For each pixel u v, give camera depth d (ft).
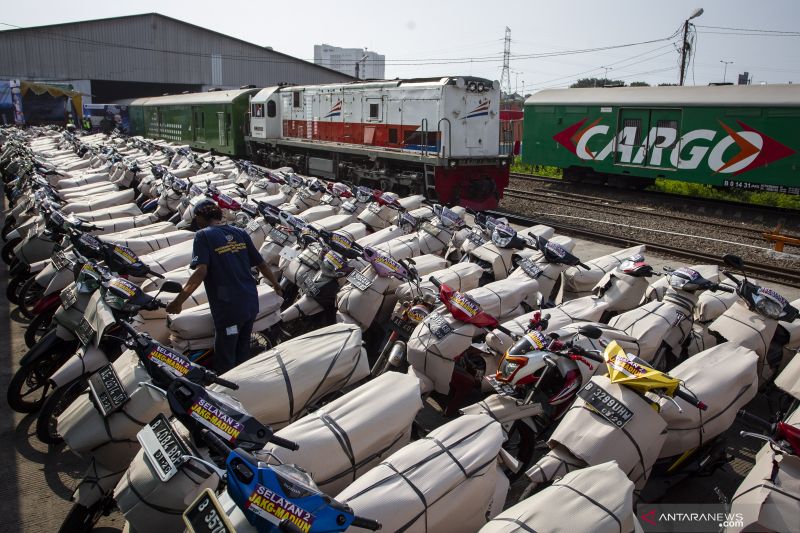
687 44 112.37
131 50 155.53
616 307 21.67
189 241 24.94
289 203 39.19
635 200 63.98
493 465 11.21
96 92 164.35
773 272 35.01
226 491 9.30
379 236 29.53
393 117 59.82
